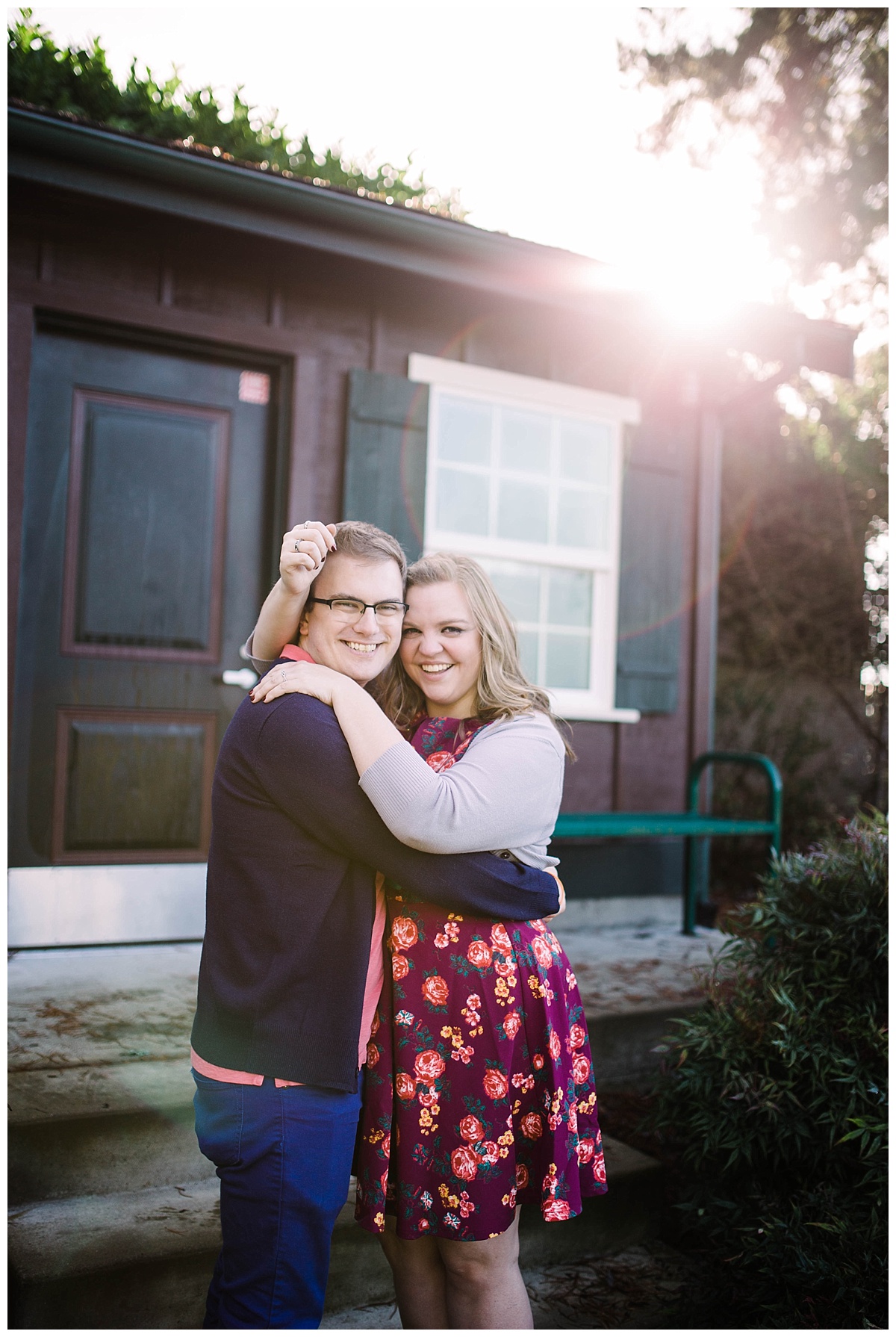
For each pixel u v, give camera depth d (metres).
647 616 4.59
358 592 1.47
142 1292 1.85
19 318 3.29
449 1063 1.44
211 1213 2.04
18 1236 1.91
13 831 3.36
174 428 3.67
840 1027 2.39
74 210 3.21
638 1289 2.22
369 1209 1.44
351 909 1.35
